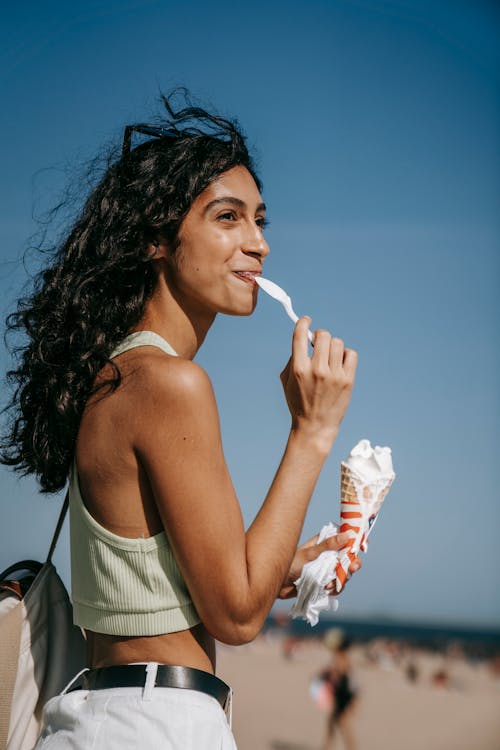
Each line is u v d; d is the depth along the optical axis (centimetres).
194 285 206
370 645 5597
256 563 178
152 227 206
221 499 177
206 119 220
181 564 178
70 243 219
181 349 211
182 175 206
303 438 194
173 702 176
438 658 5788
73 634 208
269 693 3378
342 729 1758
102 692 181
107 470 185
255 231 210
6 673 196
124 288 208
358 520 207
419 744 2372
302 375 195
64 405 197
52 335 210
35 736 201
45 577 206
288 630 6812
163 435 178
